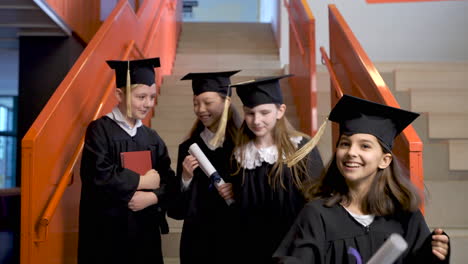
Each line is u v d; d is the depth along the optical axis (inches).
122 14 158.2
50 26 209.9
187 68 268.4
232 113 102.2
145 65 99.1
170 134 177.9
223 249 93.6
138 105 97.7
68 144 106.9
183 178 94.1
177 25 308.5
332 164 71.0
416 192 67.1
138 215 97.2
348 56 145.1
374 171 67.0
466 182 131.0
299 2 189.2
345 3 257.9
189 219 95.3
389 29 255.6
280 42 277.4
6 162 555.5
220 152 99.7
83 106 118.0
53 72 223.0
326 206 66.8
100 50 133.6
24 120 223.3
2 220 235.8
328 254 64.4
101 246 94.0
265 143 88.0
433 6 253.6
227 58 282.7
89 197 95.0
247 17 510.3
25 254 86.5
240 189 86.7
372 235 64.8
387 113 66.9
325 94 190.7
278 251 65.3
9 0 181.9
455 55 252.8
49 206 90.7
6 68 335.6
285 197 84.3
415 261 63.7
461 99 161.5
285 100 202.5
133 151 98.1
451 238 114.1
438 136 148.1
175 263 124.4
